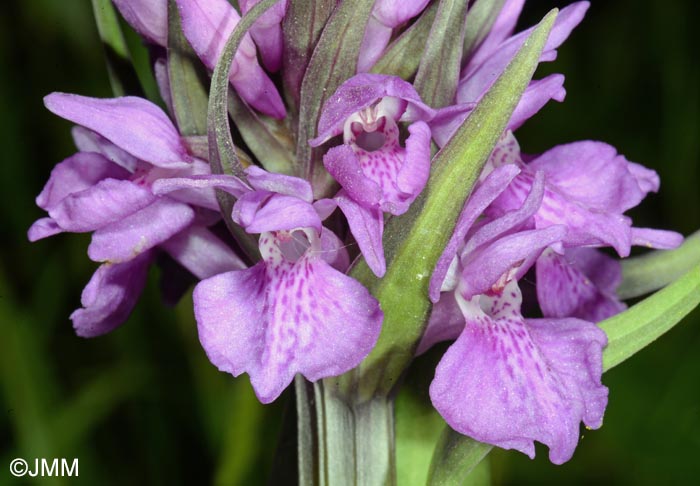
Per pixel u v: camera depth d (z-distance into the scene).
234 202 0.10
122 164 0.11
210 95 0.10
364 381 0.11
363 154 0.10
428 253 0.10
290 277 0.10
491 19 0.11
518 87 0.10
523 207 0.10
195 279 0.12
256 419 0.15
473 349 0.10
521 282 0.12
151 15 0.11
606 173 0.11
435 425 0.11
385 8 0.10
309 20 0.11
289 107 0.11
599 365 0.10
